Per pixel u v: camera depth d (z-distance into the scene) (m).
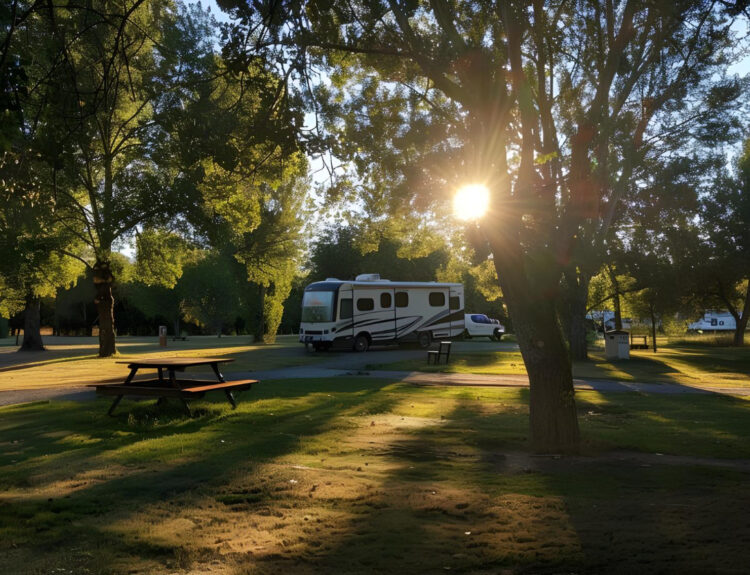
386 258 55.91
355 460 8.27
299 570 4.57
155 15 16.52
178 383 14.18
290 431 10.41
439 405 13.84
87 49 11.70
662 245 36.22
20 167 7.61
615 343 31.11
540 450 8.94
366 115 11.52
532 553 4.83
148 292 71.44
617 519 5.69
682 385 19.69
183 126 10.20
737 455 8.80
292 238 42.03
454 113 11.70
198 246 29.97
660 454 8.85
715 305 46.97
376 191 12.16
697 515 5.80
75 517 5.80
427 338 36.28
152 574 4.51
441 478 7.29
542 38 9.87
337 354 31.59
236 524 5.62
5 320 73.88
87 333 81.94
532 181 9.45
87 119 7.92
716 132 20.03
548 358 9.14
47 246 28.78
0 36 6.91
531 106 9.38
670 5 8.97
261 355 30.61
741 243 41.19
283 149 9.14
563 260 9.23
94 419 11.68
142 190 27.81
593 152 9.31
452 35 9.09
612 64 9.44
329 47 9.53
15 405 13.86
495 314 64.06
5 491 6.71
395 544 5.09
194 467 7.77
